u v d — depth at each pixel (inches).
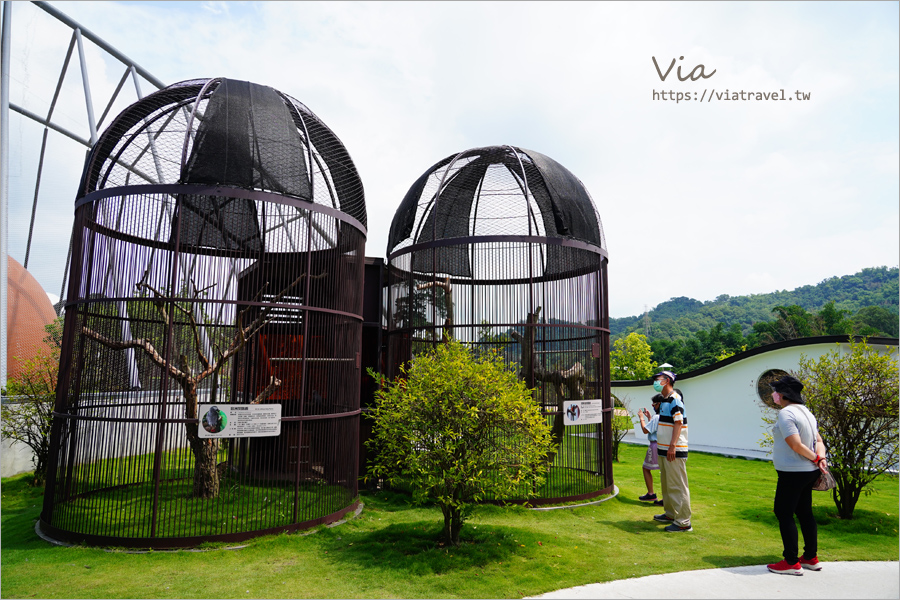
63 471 220.4
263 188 231.8
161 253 246.1
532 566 184.4
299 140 244.5
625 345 1585.9
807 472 182.5
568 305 299.6
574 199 303.9
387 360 342.6
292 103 259.9
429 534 216.2
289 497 250.2
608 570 183.0
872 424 256.2
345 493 257.8
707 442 554.9
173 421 204.5
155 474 202.1
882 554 202.1
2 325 373.1
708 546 212.8
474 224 378.3
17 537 215.8
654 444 292.7
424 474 195.3
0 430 321.4
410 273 314.2
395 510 269.9
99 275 227.5
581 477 302.4
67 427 223.3
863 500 296.0
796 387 198.2
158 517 224.4
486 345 287.6
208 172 218.1
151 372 249.9
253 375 305.0
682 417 242.8
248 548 200.8
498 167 356.5
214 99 231.0
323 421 256.4
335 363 255.4
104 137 237.9
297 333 294.5
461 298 319.3
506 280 359.6
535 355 287.0
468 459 194.1
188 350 271.0
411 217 325.4
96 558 189.3
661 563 191.2
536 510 263.0
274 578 173.3
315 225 258.5
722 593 162.4
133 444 239.8
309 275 233.6
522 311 290.2
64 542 207.0
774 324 1786.4
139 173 260.1
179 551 196.5
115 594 159.0
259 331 305.7
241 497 231.3
